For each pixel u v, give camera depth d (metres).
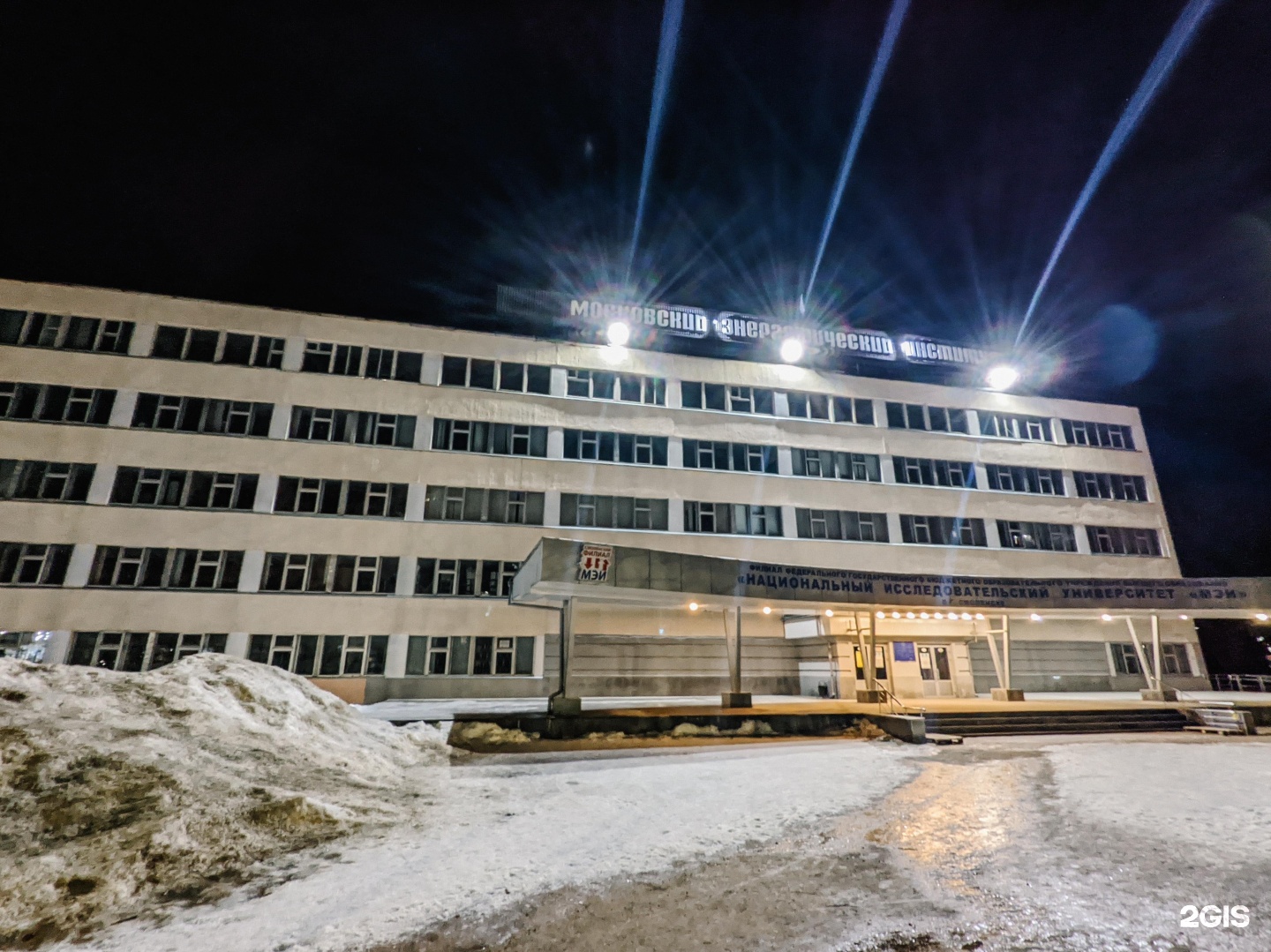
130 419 20.88
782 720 14.27
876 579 17.44
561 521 23.62
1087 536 29.09
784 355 28.05
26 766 5.92
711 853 5.98
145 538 20.06
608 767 10.44
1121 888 5.01
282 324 22.95
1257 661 34.75
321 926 4.41
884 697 16.86
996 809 7.60
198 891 4.99
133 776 6.20
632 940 4.23
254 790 6.66
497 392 24.33
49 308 21.11
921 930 4.33
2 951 4.07
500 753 11.91
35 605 18.88
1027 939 4.19
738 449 26.34
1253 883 5.09
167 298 22.09
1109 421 31.44
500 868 5.53
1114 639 28.02
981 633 22.22
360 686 20.25
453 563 22.20
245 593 20.36
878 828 6.82
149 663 19.30
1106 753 12.23
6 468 19.75
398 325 24.05
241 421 21.83
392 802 7.58
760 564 16.02
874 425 28.20
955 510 27.89
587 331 26.80
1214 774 9.88
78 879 4.82
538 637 22.14
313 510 21.66
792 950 4.07
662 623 23.06
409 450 22.88
